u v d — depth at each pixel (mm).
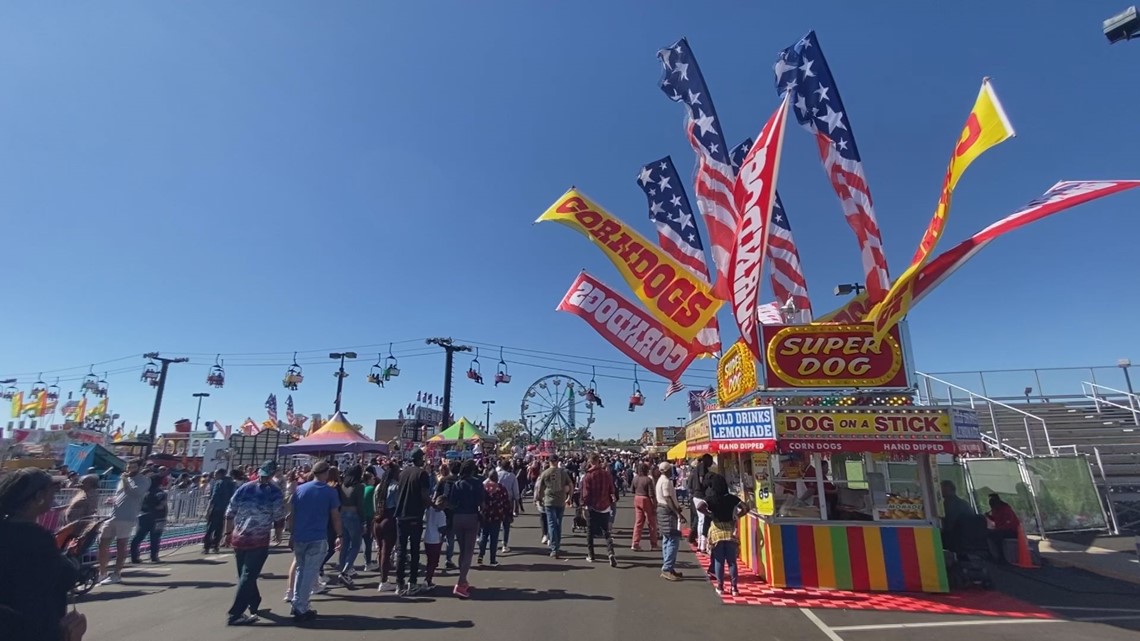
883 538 8102
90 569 3451
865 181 8992
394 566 9875
